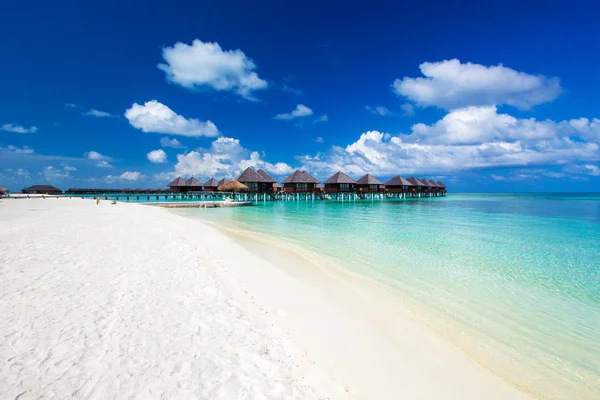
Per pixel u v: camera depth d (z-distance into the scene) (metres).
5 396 2.39
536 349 3.85
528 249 9.48
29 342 3.20
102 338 3.35
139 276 5.57
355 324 4.27
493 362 3.54
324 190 45.72
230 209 28.05
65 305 4.16
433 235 12.09
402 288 5.95
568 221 17.19
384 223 16.25
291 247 9.70
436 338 4.02
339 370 3.14
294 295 5.27
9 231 9.91
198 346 3.31
